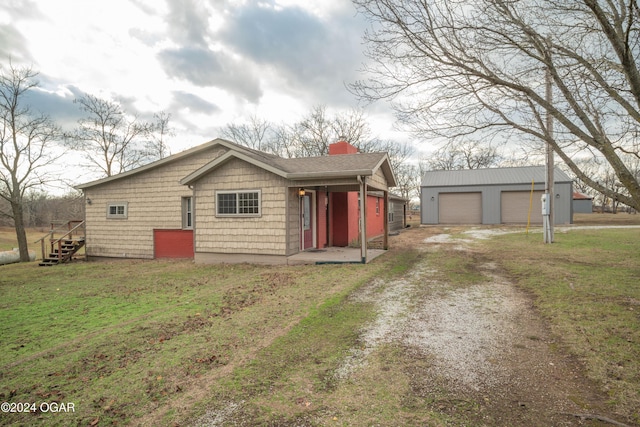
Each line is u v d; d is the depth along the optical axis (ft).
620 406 8.96
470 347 13.10
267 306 19.30
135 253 46.37
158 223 45.29
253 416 8.98
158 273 33.37
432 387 10.23
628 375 10.47
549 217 44.16
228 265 35.29
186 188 43.96
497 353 12.51
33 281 31.96
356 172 31.24
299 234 37.04
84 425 8.89
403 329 15.25
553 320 15.66
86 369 12.18
